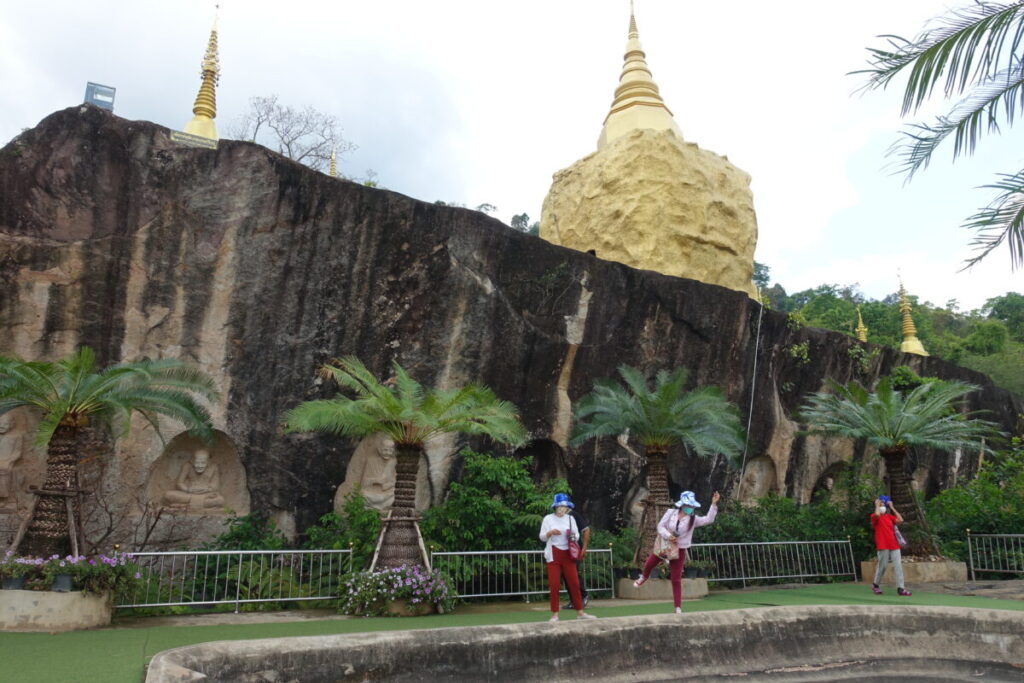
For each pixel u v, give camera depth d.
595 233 22.34
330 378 13.58
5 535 11.13
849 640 8.37
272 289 13.25
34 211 11.95
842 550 16.45
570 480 16.09
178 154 12.92
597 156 23.47
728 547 15.17
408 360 14.29
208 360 12.74
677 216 21.75
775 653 7.98
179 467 12.88
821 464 20.59
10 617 8.16
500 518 12.83
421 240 14.52
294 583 11.28
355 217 13.94
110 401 9.54
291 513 13.17
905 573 15.13
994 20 8.02
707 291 18.31
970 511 17.56
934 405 16.36
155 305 12.46
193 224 12.83
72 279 11.93
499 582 12.42
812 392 20.84
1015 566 15.44
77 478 9.40
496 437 11.71
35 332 11.65
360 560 11.22
